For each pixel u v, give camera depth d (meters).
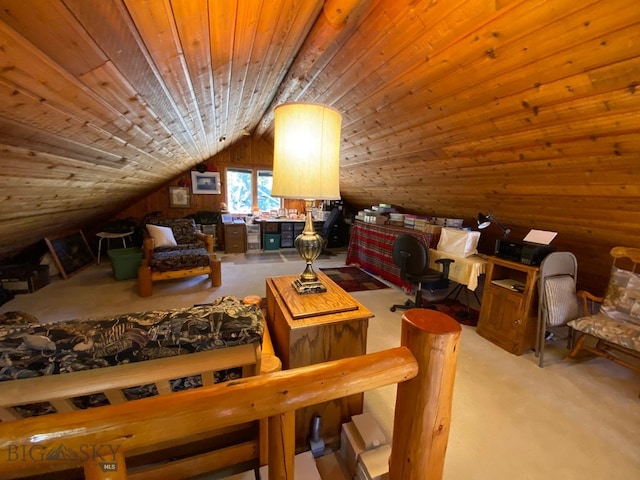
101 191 2.74
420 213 4.24
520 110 1.58
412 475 0.77
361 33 1.67
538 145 1.73
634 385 1.84
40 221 2.59
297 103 1.12
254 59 1.56
